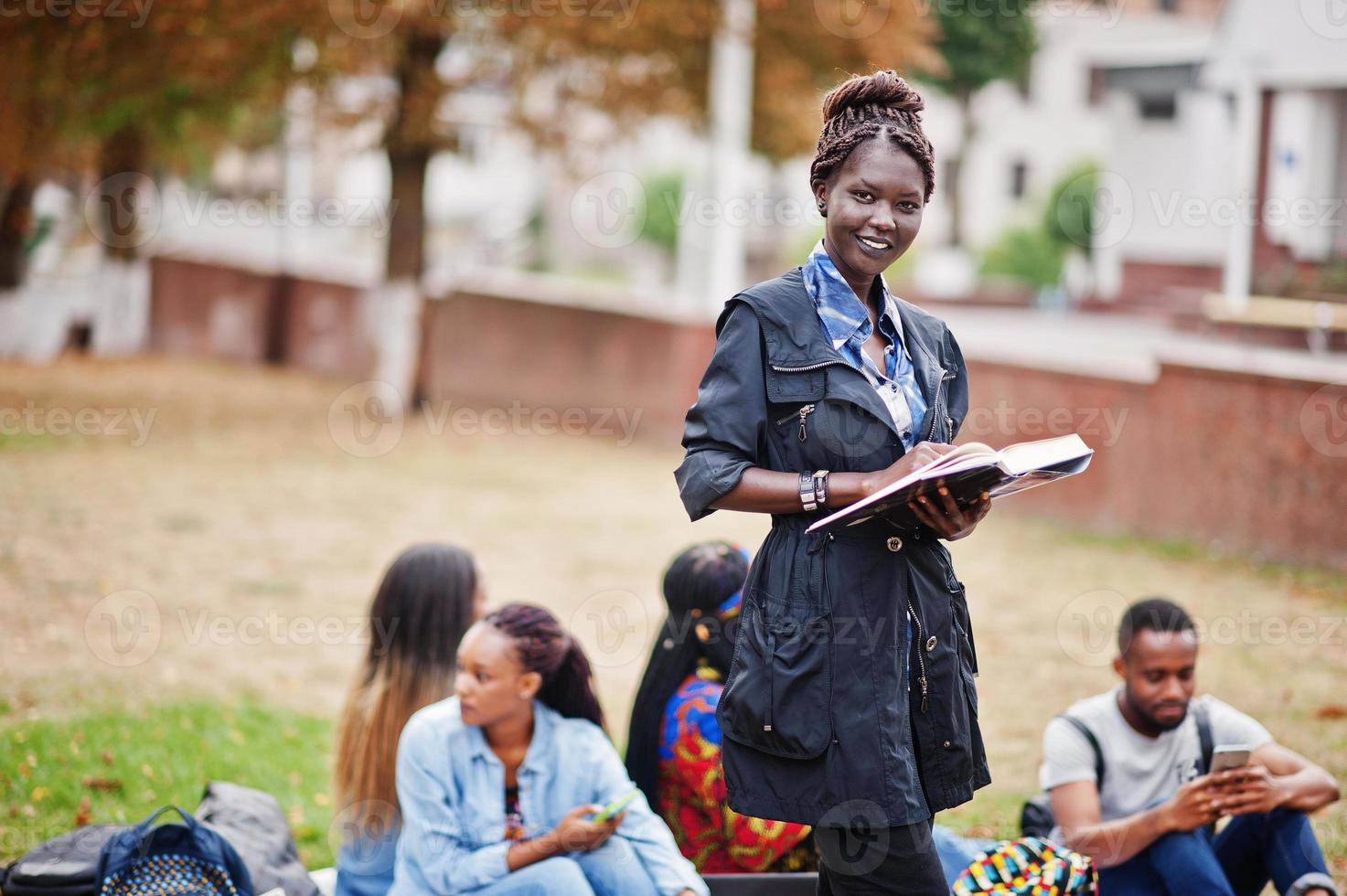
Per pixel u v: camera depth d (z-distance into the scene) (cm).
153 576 963
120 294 2220
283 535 1103
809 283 305
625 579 1010
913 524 293
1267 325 1692
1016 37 3409
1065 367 1208
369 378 2030
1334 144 2017
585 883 401
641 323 1638
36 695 705
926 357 313
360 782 485
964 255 3722
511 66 1582
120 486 1249
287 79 1527
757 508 293
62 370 1972
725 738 303
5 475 1267
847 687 289
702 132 1672
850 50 1575
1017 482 281
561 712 437
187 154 2105
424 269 1700
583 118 1714
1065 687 766
